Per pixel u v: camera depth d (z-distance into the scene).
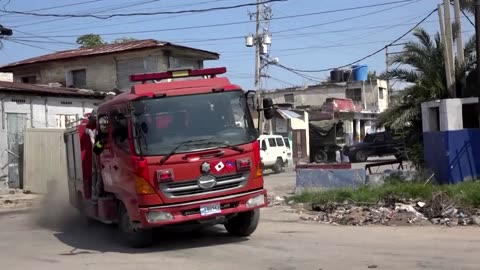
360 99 59.31
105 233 12.48
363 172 17.41
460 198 12.80
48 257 9.74
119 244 10.81
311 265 8.02
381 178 17.70
